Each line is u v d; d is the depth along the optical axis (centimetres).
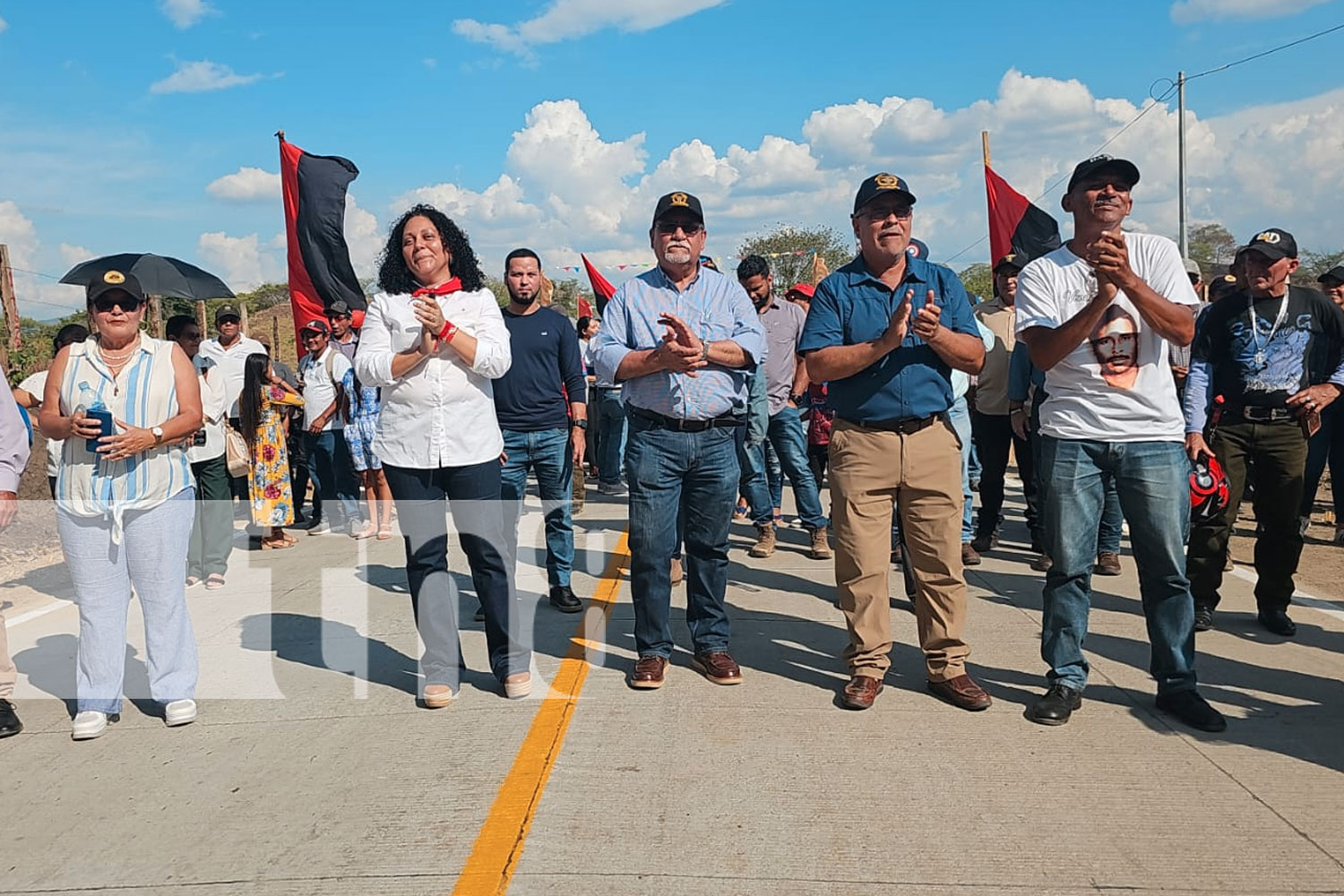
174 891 296
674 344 411
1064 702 408
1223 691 441
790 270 4778
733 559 730
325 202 920
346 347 891
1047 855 304
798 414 722
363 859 309
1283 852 303
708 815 330
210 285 871
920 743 387
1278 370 504
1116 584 631
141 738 417
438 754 387
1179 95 2039
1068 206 411
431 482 430
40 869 311
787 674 473
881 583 430
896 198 409
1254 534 799
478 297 436
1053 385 416
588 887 290
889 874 294
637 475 448
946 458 421
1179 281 394
